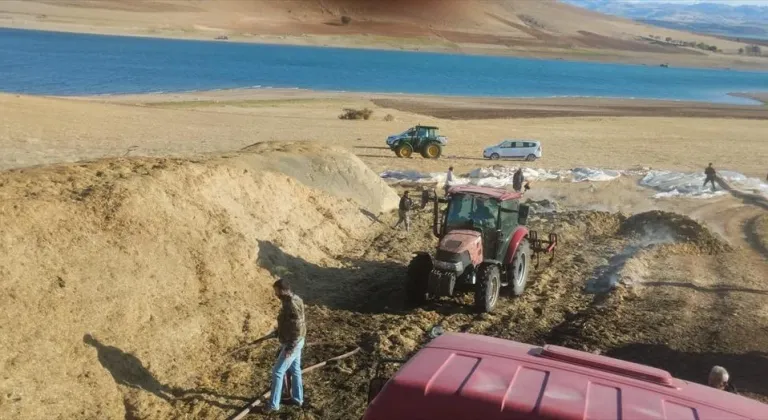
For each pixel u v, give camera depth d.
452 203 13.65
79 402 7.93
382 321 11.91
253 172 15.73
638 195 27.34
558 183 29.48
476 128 51.94
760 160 40.41
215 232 12.45
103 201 10.86
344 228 17.14
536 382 4.88
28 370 7.79
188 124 41.56
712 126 62.06
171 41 193.62
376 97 78.00
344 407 8.74
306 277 13.51
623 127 57.94
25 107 38.16
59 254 9.38
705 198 26.95
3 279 8.46
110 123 37.91
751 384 9.88
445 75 130.88
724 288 14.74
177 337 9.72
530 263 15.84
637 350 11.02
